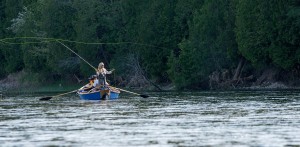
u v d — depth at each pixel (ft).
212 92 565.12
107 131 230.27
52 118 282.56
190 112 304.71
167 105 359.66
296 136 212.64
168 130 231.50
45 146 197.47
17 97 524.52
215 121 259.19
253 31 622.13
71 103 396.98
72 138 213.66
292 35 604.49
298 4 610.65
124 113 303.89
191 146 195.00
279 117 273.13
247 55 628.28
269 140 204.13
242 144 197.06
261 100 396.57
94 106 360.89
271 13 610.24
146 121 262.47
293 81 645.10
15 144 202.28
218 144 197.88
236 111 306.55
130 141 205.87
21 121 269.85
